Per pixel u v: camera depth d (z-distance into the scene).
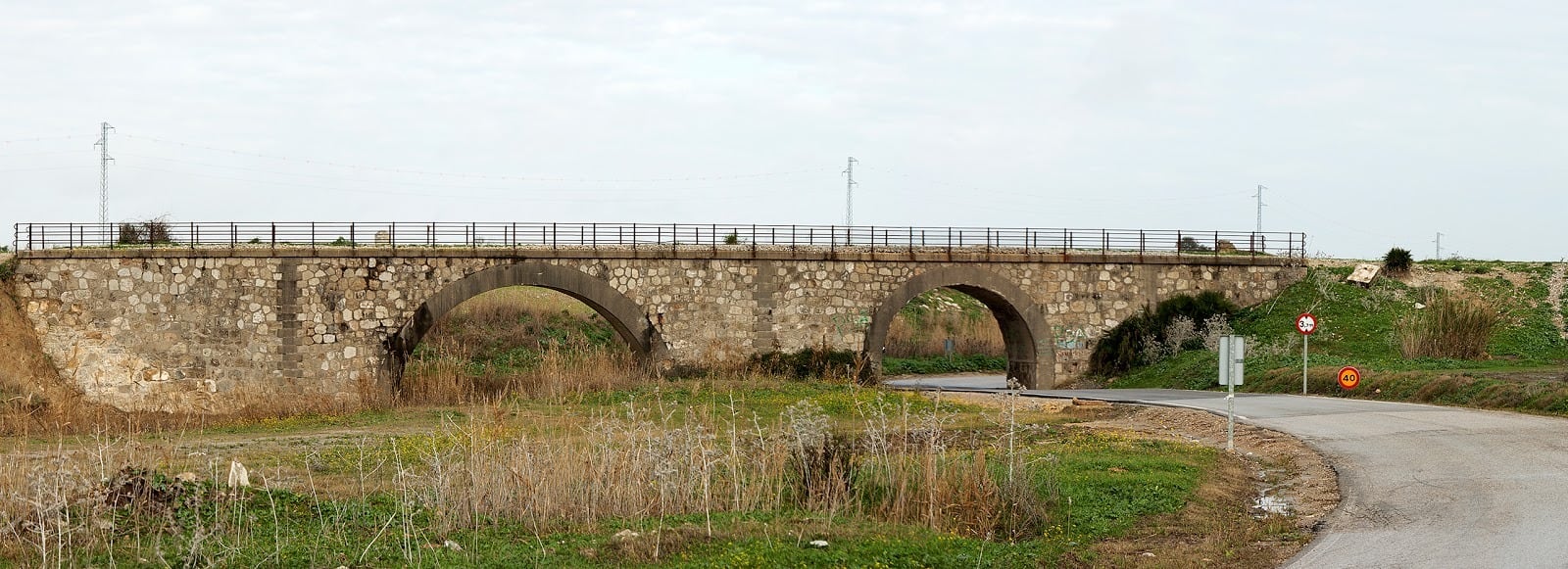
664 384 41.88
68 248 41.66
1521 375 33.72
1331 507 19.19
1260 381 40.19
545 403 37.41
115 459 20.86
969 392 44.66
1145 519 18.58
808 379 44.47
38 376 39.78
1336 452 23.91
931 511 17.31
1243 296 50.38
